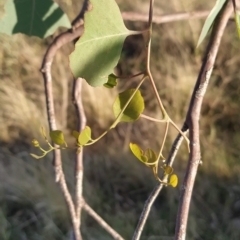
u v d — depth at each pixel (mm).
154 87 445
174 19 688
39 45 2857
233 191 2180
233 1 473
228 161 2348
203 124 2510
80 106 664
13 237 2000
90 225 2037
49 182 2150
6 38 2785
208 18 465
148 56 444
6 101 2562
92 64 448
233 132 2473
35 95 2676
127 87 2623
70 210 681
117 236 703
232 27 2723
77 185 686
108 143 2457
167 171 464
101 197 2203
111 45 450
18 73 2734
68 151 2350
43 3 605
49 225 2006
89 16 442
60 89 2607
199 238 2008
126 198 2219
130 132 2447
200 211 2107
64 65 2670
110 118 2504
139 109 449
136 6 2795
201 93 496
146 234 2020
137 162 2326
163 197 2172
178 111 2490
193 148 476
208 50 506
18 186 2133
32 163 2248
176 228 470
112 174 2301
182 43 2768
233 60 2654
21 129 2502
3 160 2324
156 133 2422
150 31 446
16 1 600
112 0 446
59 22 613
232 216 2088
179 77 2578
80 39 441
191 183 472
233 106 2537
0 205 2082
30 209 2094
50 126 643
